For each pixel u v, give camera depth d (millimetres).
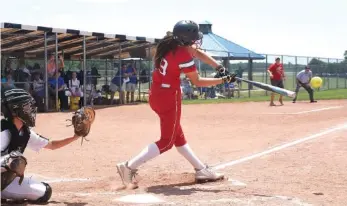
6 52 22141
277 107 19047
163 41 5828
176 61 5777
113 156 8703
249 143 9547
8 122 4660
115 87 21953
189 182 6277
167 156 8359
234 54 30969
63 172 7324
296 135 10141
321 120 13273
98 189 5945
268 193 5504
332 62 40094
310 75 22016
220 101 23641
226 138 10508
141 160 5918
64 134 11656
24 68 18625
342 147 8406
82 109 5160
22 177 4508
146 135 11391
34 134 5000
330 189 5727
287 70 34812
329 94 30031
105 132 11938
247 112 16812
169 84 5855
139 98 24078
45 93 18109
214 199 5180
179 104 5965
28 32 17859
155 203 4973
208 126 12922
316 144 8797
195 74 5891
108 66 24703
